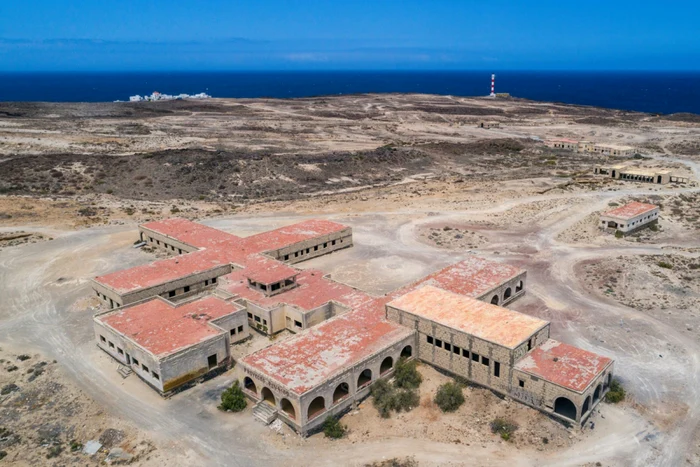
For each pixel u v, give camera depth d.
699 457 38.41
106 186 119.62
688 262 76.38
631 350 53.09
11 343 56.16
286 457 39.19
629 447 39.44
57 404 45.53
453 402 44.12
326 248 82.50
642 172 124.38
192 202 113.75
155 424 42.88
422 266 77.31
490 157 160.50
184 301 63.59
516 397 44.06
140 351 47.34
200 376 48.59
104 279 64.19
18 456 39.38
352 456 39.22
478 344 45.44
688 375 48.72
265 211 106.62
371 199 115.00
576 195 111.88
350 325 51.50
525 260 79.00
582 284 69.94
